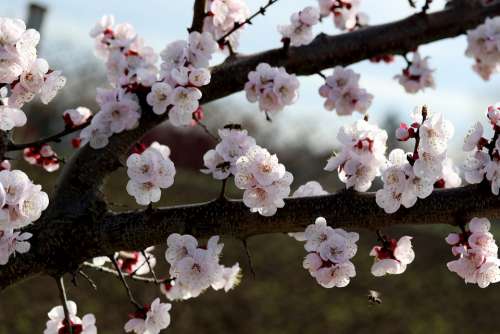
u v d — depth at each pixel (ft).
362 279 40.70
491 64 10.64
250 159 6.43
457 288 41.86
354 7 11.43
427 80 11.39
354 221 6.86
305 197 6.95
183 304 31.60
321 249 6.56
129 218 7.29
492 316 37.81
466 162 6.80
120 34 9.86
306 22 9.09
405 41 9.74
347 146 6.68
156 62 9.48
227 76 8.71
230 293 34.35
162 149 9.29
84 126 8.15
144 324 7.95
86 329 7.95
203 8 8.36
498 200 6.75
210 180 67.51
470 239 6.75
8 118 6.49
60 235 7.34
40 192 6.17
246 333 30.32
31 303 28.50
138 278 8.59
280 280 37.93
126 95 8.09
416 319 35.40
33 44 6.18
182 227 7.04
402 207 6.80
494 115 6.64
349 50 9.38
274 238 46.16
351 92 9.20
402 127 6.50
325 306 35.29
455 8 10.16
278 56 8.99
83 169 7.91
